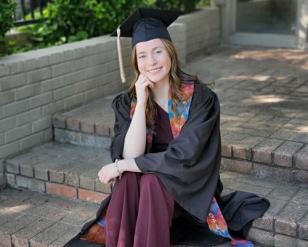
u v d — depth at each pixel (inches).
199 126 114.3
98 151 164.6
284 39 259.6
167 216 112.3
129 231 114.0
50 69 169.2
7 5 163.6
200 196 116.3
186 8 260.7
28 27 218.2
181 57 227.3
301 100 178.4
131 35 128.0
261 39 265.7
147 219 110.5
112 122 164.7
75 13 206.2
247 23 269.7
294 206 123.3
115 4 205.6
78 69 179.5
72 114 173.6
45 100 169.5
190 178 113.2
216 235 121.0
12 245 133.8
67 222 137.9
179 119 118.0
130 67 203.2
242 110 170.1
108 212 115.9
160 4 241.8
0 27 164.9
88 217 140.1
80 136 169.0
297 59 235.0
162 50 116.3
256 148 138.7
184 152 112.0
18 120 161.8
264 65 226.8
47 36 211.0
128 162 113.3
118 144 118.5
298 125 155.3
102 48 187.8
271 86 195.3
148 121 119.2
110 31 209.8
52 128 173.8
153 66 115.4
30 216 141.9
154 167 111.7
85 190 147.0
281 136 146.9
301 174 133.5
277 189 132.4
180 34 223.8
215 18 268.4
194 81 120.0
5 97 156.2
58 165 154.8
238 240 120.9
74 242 124.6
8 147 160.4
